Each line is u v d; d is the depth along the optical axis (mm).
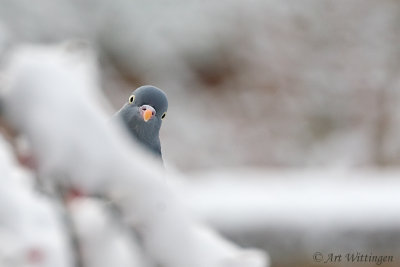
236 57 26812
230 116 26062
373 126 26406
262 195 11422
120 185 2656
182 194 2820
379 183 13820
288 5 27547
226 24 26891
